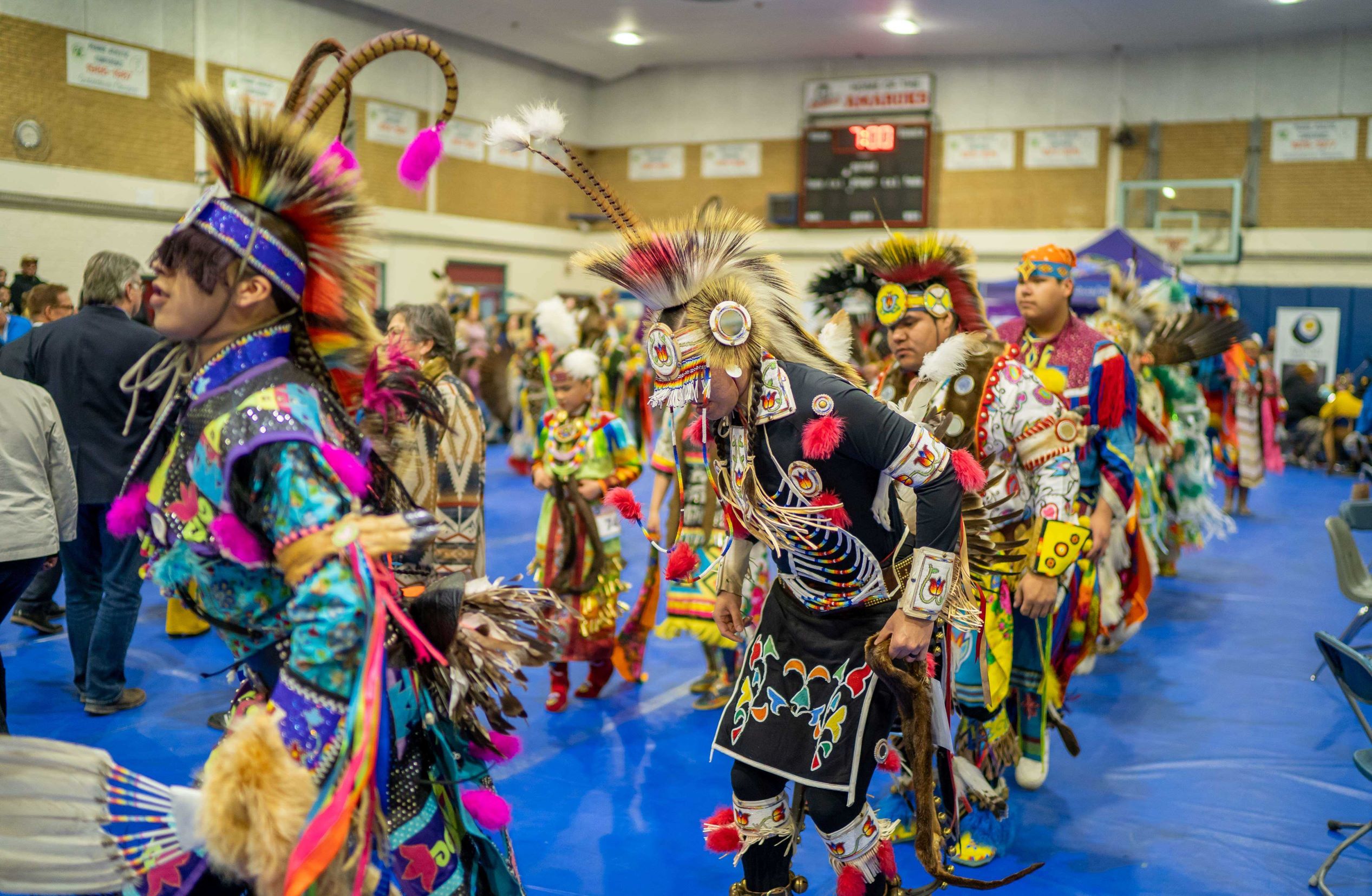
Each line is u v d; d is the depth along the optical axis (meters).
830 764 2.20
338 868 1.49
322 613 1.43
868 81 18.44
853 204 18.50
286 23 13.78
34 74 11.24
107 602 4.18
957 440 2.90
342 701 1.45
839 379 2.14
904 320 2.98
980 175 18.09
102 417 4.14
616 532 4.49
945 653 2.42
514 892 1.81
